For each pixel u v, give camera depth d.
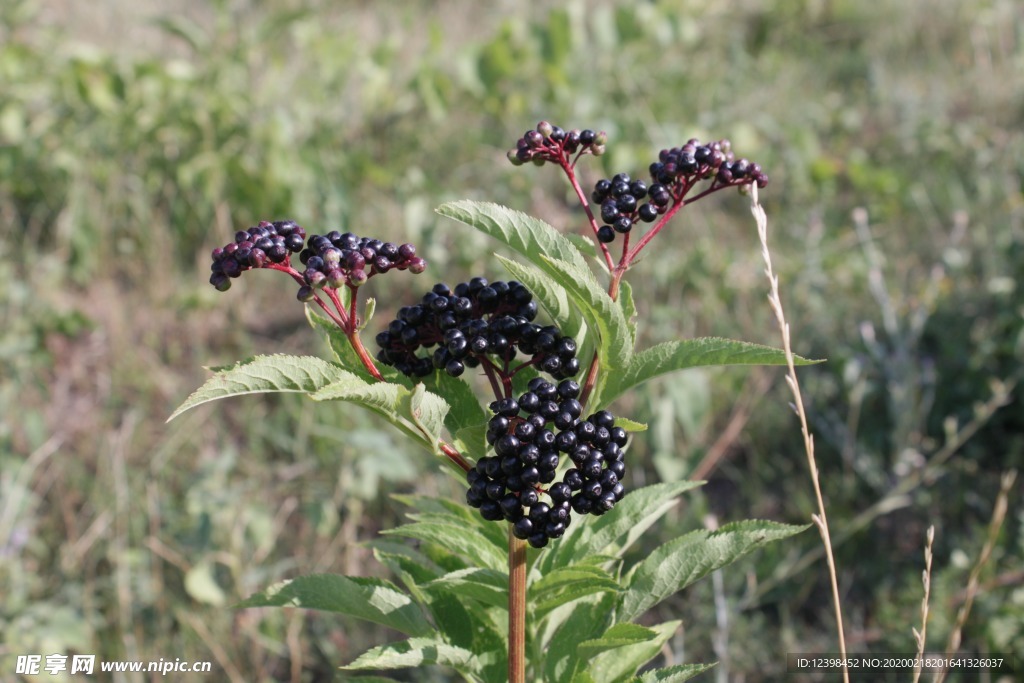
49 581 4.38
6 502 4.59
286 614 4.30
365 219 6.94
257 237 1.91
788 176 7.53
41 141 7.18
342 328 1.98
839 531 4.64
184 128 7.09
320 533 4.49
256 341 6.28
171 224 6.97
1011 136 7.71
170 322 6.37
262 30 7.50
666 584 2.19
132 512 4.67
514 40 8.05
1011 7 9.73
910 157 7.87
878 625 4.30
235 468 5.07
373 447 4.60
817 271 6.09
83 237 6.68
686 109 8.58
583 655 2.21
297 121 7.52
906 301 5.77
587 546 2.24
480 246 6.27
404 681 4.13
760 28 10.20
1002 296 5.54
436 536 2.15
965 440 5.13
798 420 5.25
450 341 1.96
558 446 1.87
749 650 4.12
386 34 9.55
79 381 5.83
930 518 4.70
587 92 7.93
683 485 2.28
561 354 2.01
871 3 10.39
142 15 9.42
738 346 1.95
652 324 5.73
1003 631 3.83
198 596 4.07
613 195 2.14
